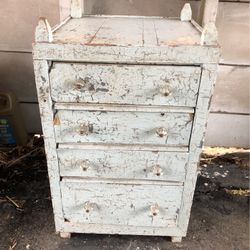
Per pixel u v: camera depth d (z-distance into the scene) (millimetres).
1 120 1445
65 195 1002
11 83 1493
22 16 1335
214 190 1348
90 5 1293
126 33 886
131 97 826
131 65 786
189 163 927
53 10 1324
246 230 1173
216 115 1511
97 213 1035
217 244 1113
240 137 1564
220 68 1404
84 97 831
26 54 1419
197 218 1213
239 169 1463
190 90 810
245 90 1445
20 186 1323
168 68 784
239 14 1298
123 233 1082
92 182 974
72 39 792
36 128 1604
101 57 769
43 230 1145
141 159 930
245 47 1359
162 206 1013
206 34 742
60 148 917
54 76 801
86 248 1083
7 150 1509
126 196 997
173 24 1054
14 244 1089
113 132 889
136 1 1290
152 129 880
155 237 1132
